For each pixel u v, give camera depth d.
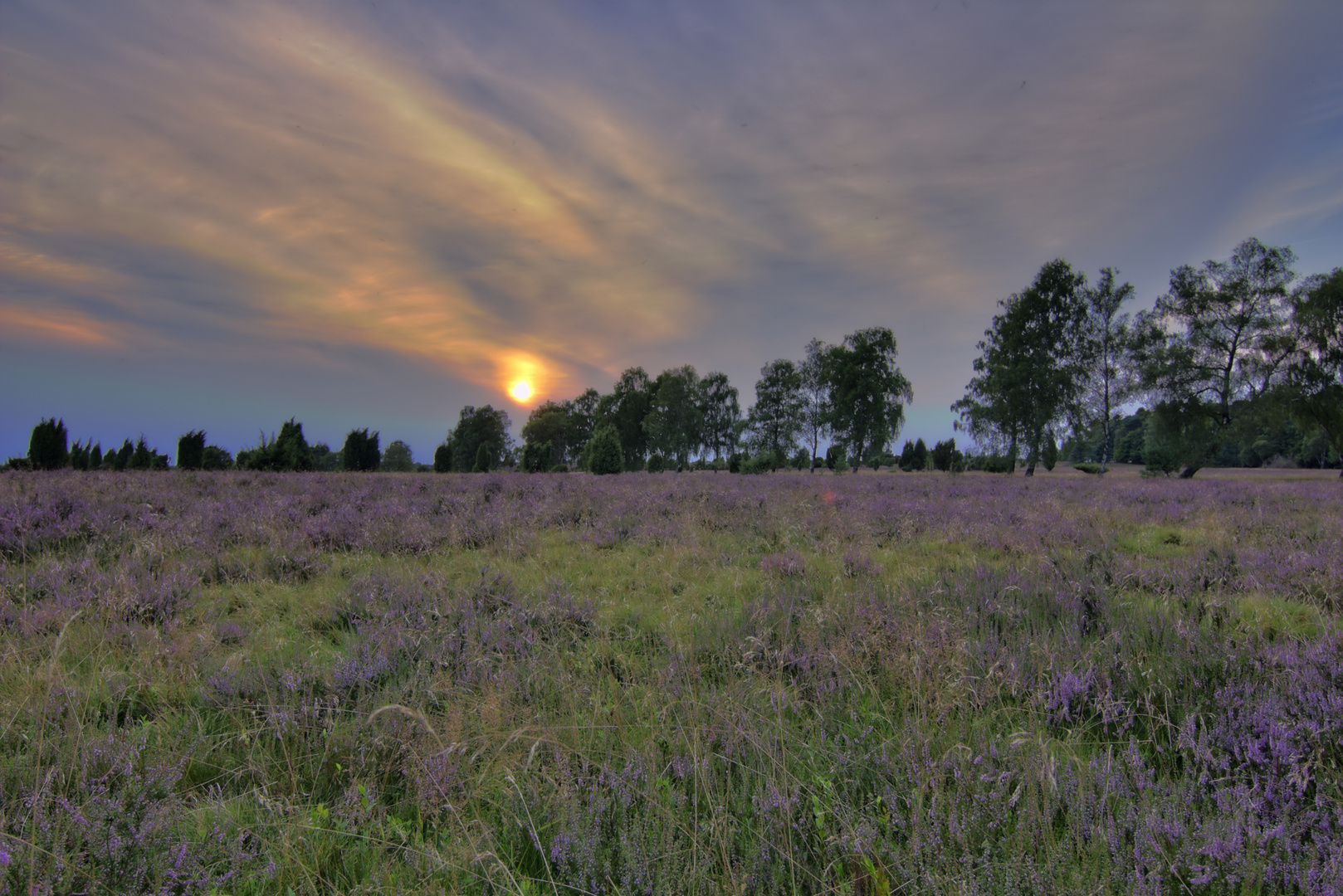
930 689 3.04
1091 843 1.95
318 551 6.93
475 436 89.38
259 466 24.50
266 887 1.85
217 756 2.59
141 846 1.85
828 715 2.92
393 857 1.98
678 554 6.93
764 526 9.07
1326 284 37.19
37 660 3.46
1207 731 2.67
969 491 17.52
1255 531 9.31
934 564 6.62
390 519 8.45
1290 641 3.64
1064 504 13.27
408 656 3.56
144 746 2.46
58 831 1.84
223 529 7.70
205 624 4.23
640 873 1.83
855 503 12.60
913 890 1.76
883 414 55.88
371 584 5.14
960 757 2.33
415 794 2.37
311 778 2.46
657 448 77.56
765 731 2.65
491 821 2.18
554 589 5.30
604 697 3.14
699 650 3.93
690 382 81.19
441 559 6.79
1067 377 44.72
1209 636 3.80
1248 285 40.00
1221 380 40.84
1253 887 1.77
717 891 1.80
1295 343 37.97
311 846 1.96
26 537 6.34
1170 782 2.28
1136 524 10.12
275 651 3.88
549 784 2.28
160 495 10.59
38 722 2.62
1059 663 3.40
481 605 4.61
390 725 2.64
